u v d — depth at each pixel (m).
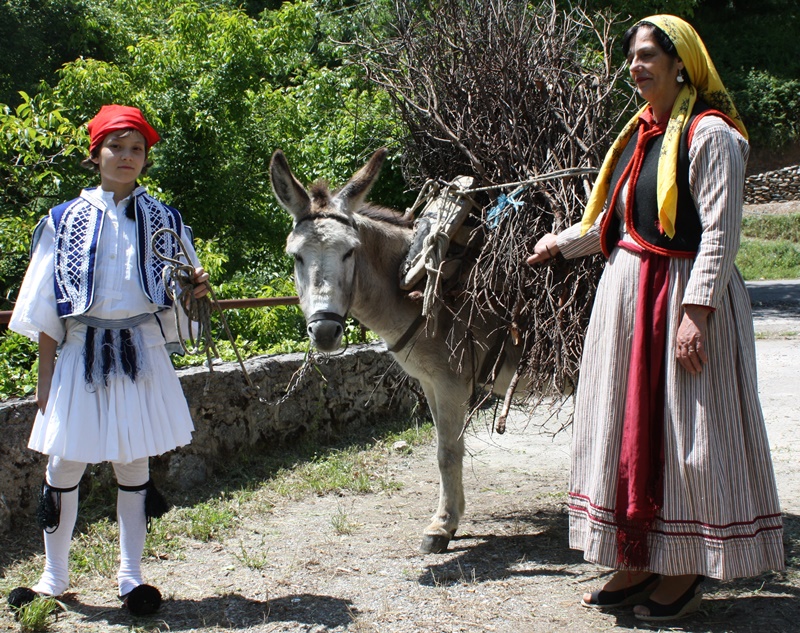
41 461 4.25
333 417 6.13
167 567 3.70
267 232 11.11
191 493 4.79
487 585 3.44
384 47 4.62
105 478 4.55
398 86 4.35
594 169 3.60
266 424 5.54
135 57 11.64
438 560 3.77
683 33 2.87
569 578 3.52
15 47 14.23
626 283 2.97
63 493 3.18
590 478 3.03
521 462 5.68
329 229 3.39
